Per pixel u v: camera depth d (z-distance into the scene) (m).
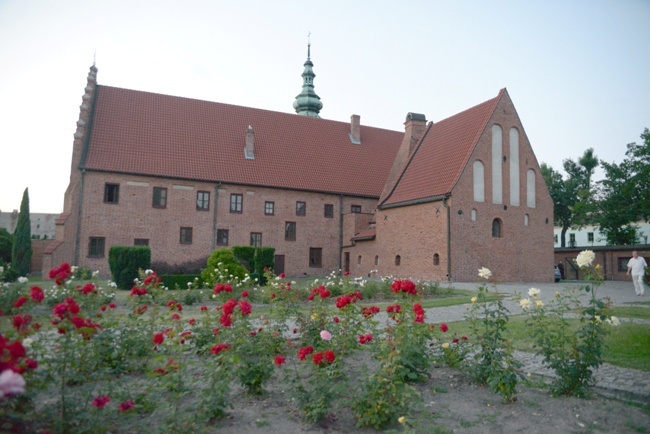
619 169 43.84
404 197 32.41
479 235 29.11
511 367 6.22
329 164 40.38
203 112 38.53
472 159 29.28
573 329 10.41
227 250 21.62
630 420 5.35
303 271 37.19
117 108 34.88
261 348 6.60
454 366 7.47
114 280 23.20
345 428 5.18
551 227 32.50
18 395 4.32
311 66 62.44
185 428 4.64
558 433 5.02
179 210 33.41
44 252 28.64
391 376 5.22
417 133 37.38
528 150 32.09
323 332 5.45
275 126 40.97
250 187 35.91
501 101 31.11
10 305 11.49
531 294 6.53
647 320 12.27
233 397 6.13
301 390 5.43
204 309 8.23
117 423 4.87
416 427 4.93
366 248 35.97
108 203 31.33
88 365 5.29
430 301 17.53
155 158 33.50
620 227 45.66
